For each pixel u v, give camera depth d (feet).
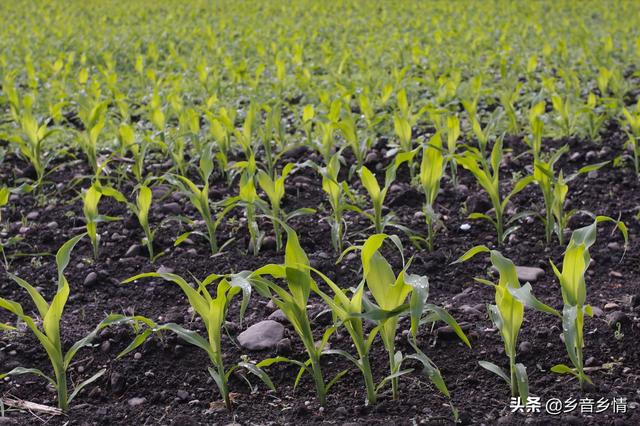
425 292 9.40
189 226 17.17
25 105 20.27
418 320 9.27
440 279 14.52
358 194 18.72
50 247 16.65
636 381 11.07
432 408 10.67
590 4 53.72
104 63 36.55
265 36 42.88
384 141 22.24
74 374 11.92
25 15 58.03
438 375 10.12
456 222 17.01
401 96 21.13
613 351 11.76
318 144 19.35
